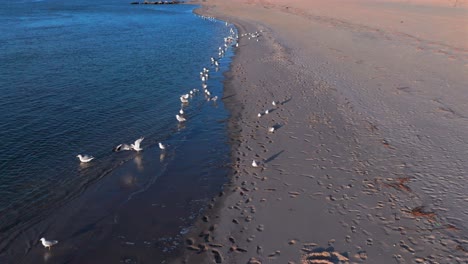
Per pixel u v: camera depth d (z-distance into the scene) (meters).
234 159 15.04
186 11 76.31
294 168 13.88
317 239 10.20
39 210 12.25
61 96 22.33
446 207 10.99
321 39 37.06
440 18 47.06
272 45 35.69
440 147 14.56
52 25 53.22
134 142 16.83
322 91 21.70
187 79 26.12
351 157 14.32
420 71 24.58
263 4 76.38
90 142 16.78
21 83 24.61
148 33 46.28
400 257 9.31
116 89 23.84
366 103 19.50
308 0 78.06
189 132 17.77
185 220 11.63
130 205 12.47
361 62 27.41
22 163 14.88
